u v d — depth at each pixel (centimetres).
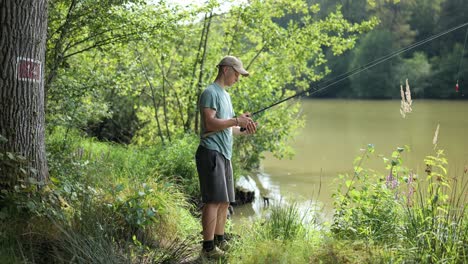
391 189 535
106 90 977
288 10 1243
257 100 1189
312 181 1201
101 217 470
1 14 469
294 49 1219
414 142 1703
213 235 476
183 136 1102
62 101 820
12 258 383
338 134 1983
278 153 1298
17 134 475
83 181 604
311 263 410
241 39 1248
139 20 811
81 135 1170
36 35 484
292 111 1271
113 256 410
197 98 1182
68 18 761
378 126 2212
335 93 4175
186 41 1202
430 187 505
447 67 3816
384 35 4019
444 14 4169
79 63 912
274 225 528
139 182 663
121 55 935
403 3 4169
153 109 1290
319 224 566
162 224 552
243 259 438
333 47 1245
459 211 464
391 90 3978
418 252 421
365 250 423
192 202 838
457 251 419
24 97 477
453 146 1588
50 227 439
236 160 1110
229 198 486
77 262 397
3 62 470
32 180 455
